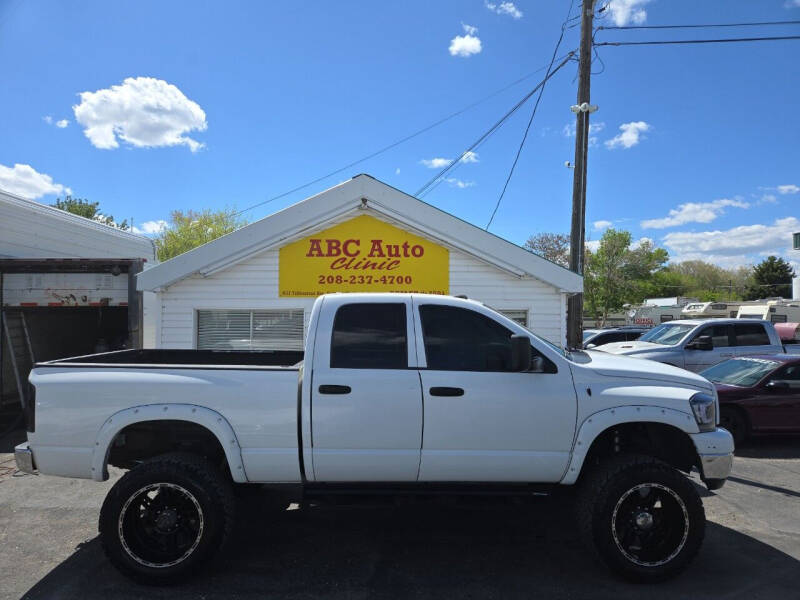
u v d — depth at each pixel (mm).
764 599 3750
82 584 3971
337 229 10000
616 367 4352
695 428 4152
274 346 10047
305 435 4062
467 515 5371
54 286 10266
